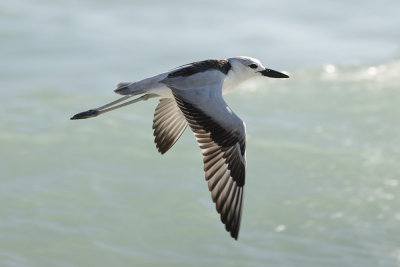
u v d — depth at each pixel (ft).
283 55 78.89
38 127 63.82
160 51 79.61
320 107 67.10
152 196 54.75
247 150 60.13
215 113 33.32
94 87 71.87
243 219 52.08
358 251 48.78
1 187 55.42
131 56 78.54
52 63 76.89
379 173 56.90
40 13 88.53
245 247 49.52
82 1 93.04
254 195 54.65
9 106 67.41
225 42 82.33
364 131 63.00
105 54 78.79
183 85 35.17
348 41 82.94
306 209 53.06
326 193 54.80
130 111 67.21
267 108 66.95
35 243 49.85
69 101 68.74
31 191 55.06
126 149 60.90
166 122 39.17
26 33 82.84
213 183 32.83
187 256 48.83
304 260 48.03
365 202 53.67
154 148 61.16
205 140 33.06
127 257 48.75
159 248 49.60
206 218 52.54
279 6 93.91
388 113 65.57
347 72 74.43
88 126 64.28
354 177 56.54
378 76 73.26
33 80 73.10
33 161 58.80
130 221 52.11
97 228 51.42
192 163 58.95
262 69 38.73
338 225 51.31
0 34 82.33
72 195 54.80
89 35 83.30
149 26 86.53
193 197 54.75
